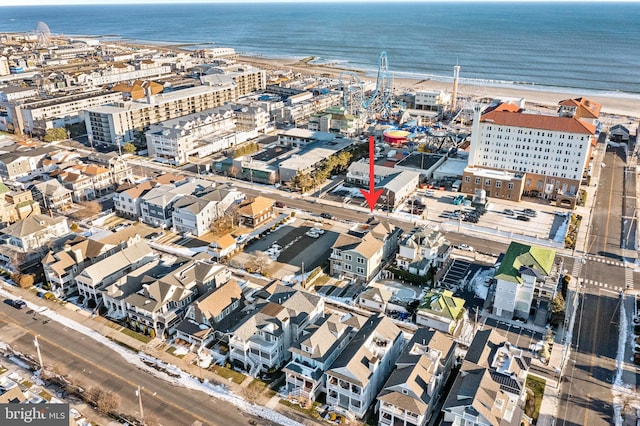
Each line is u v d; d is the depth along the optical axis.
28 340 95.81
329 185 172.88
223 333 95.44
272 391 84.12
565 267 120.19
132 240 122.75
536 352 92.12
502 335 97.00
